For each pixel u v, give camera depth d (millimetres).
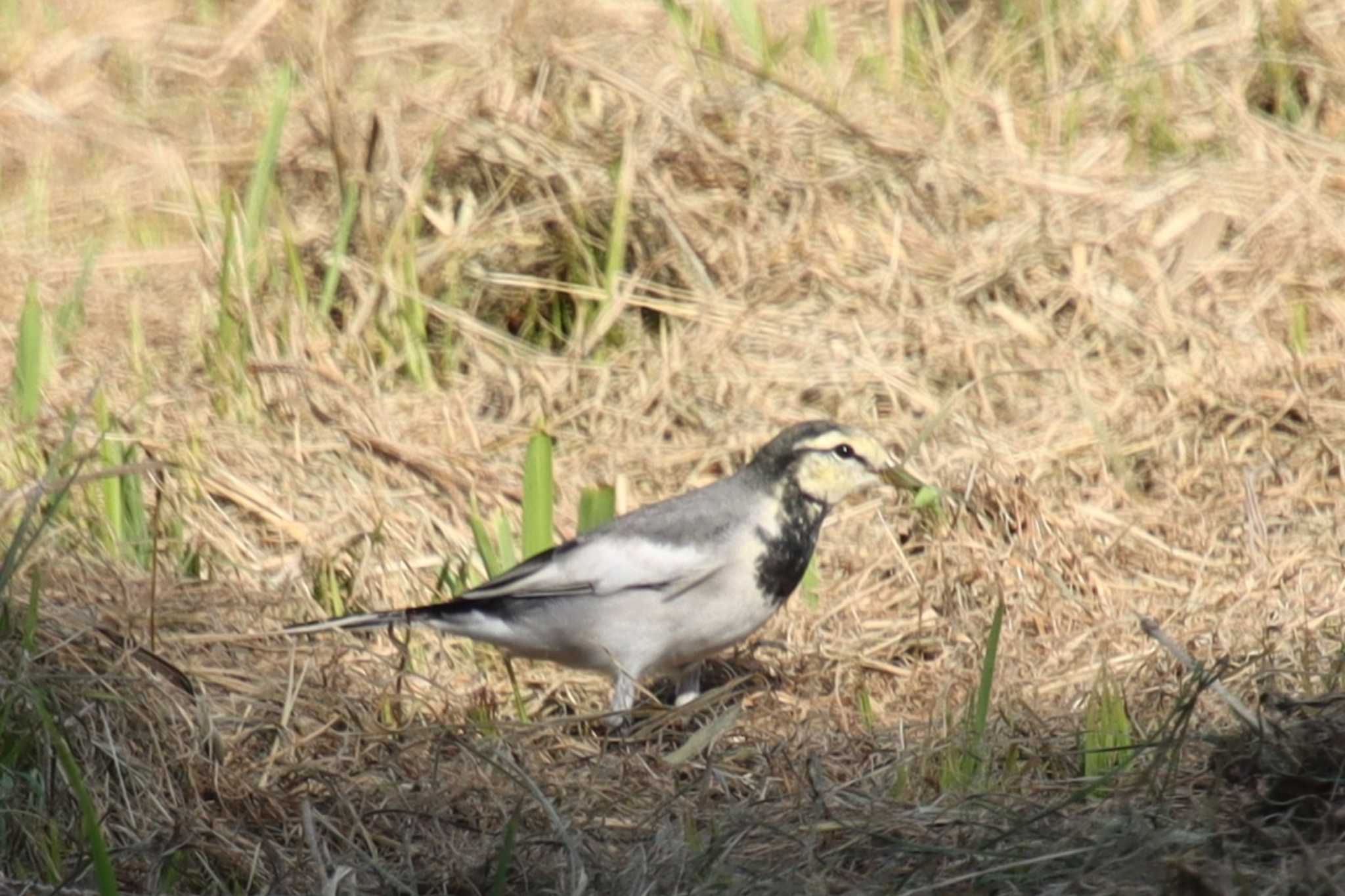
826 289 14008
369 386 13289
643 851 7668
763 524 10203
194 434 12117
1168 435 12695
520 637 10133
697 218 14234
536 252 14156
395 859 8102
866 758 9328
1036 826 7898
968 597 11266
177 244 14773
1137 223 14523
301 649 9969
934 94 16094
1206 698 9570
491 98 14844
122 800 8297
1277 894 6922
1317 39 16469
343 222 14070
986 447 12523
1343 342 13570
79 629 9055
